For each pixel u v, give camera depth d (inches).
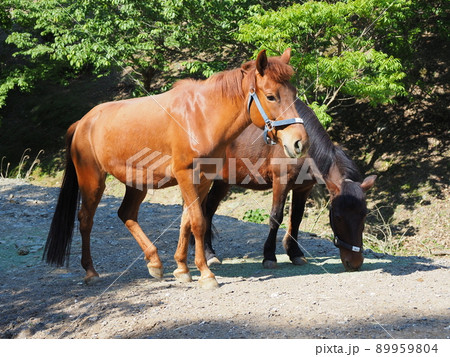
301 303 153.0
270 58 165.6
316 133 195.5
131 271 213.6
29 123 891.4
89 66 960.3
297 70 434.0
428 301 149.4
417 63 669.3
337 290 166.1
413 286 167.8
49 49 693.3
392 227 504.7
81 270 219.6
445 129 608.1
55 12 619.8
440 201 520.7
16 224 299.1
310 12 420.8
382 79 451.5
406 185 556.7
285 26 423.5
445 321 131.6
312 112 199.5
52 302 175.6
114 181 715.4
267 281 185.5
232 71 172.1
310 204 568.4
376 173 591.8
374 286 169.0
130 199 198.7
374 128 652.7
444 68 659.4
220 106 170.9
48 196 382.9
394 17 490.0
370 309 143.9
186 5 515.2
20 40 701.9
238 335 131.6
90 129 196.2
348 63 428.1
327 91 531.8
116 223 309.3
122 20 576.4
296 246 221.1
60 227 198.1
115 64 655.1
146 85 725.9
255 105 163.9
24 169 797.9
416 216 510.9
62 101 906.7
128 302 168.1
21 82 746.2
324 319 138.1
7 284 200.8
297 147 156.3
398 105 659.4
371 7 442.3
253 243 270.2
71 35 601.0
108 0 589.6
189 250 252.8
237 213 566.3
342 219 184.5
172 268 219.9
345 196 183.8
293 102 160.1
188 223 186.1
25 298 181.8
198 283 185.2
